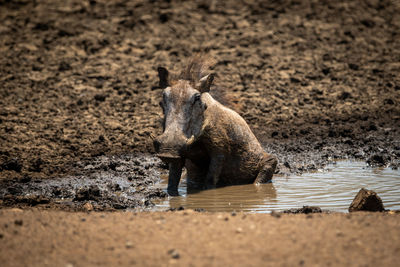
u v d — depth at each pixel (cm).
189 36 5462
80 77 4419
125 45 5209
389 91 4181
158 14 6034
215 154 2306
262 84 4316
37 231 1426
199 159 2383
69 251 1286
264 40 5350
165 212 1709
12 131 3256
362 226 1430
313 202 1981
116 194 2206
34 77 4406
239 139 2398
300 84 4350
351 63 4744
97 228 1459
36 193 2212
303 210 1773
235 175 2406
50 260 1230
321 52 5094
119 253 1266
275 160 2456
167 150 2030
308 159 2816
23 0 6325
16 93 4059
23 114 3631
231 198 2103
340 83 4378
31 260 1232
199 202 2047
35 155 2820
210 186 2320
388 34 5616
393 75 4519
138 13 6044
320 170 2577
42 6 6206
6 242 1342
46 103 3875
